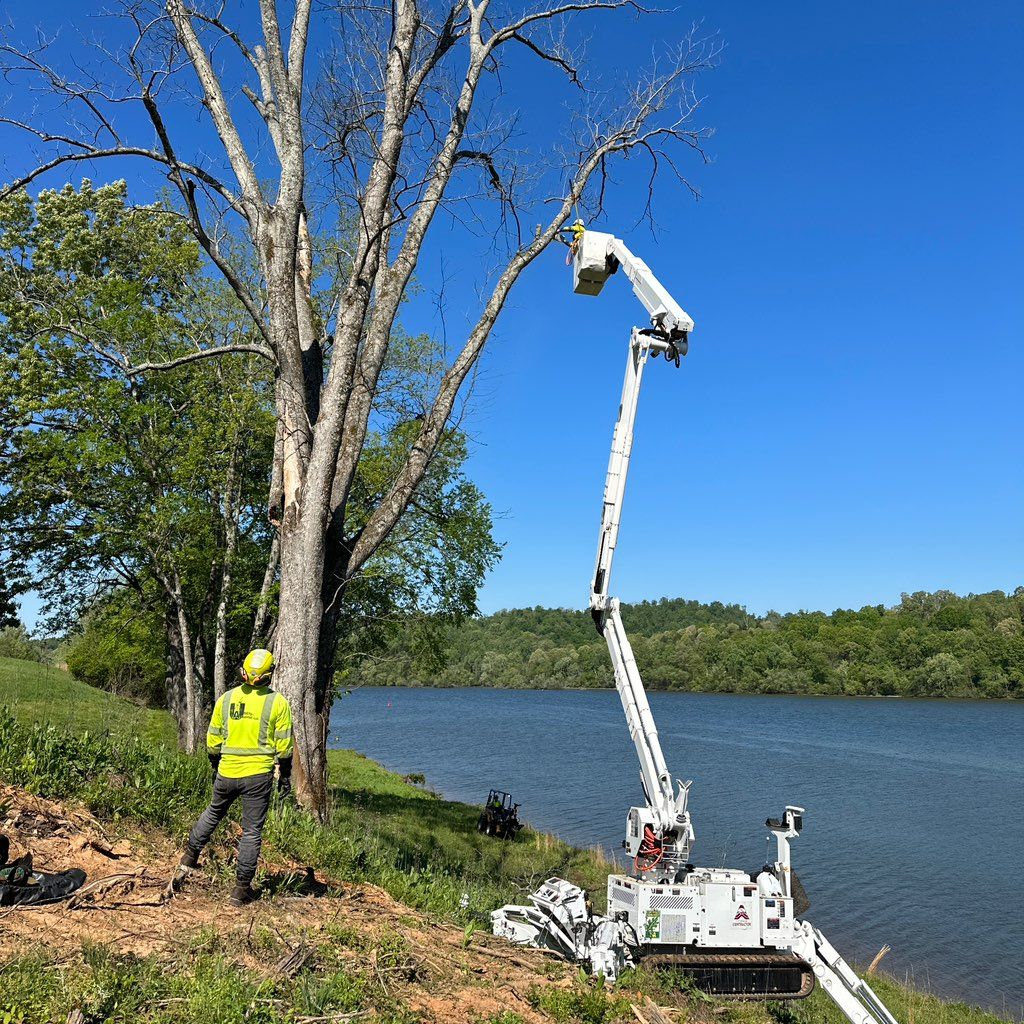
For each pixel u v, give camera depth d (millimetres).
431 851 19547
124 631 24328
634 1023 5727
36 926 4637
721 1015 7316
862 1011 7477
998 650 126688
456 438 23250
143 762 7922
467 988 5336
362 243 11430
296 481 10766
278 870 6664
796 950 7609
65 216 21875
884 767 52312
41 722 8219
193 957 4629
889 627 141125
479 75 12570
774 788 43031
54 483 21109
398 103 11586
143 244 21938
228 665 24750
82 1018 3732
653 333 8422
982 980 17953
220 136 11953
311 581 10461
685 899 7578
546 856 22125
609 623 8492
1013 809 38312
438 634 26297
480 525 24922
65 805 6625
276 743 5797
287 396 11094
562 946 7359
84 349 20828
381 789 32469
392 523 11492
